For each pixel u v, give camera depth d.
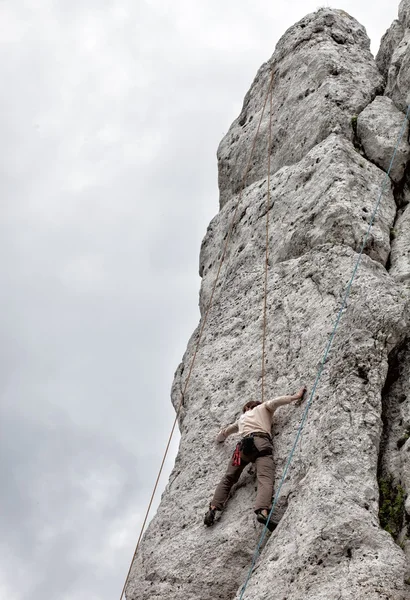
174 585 10.10
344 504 8.91
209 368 12.23
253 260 13.16
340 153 12.76
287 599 8.53
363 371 10.07
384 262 11.79
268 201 13.52
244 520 10.09
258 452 10.16
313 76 14.40
